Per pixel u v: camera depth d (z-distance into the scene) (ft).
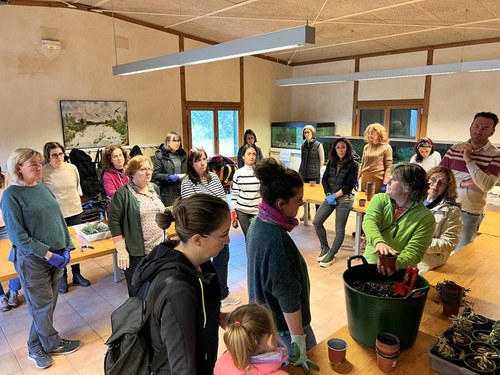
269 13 15.83
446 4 13.43
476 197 8.36
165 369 3.40
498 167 7.97
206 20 18.25
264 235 4.26
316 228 12.96
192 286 3.35
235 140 24.95
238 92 24.35
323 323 9.36
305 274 4.74
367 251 5.99
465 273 6.18
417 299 3.95
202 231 3.37
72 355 8.18
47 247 7.06
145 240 8.25
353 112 24.25
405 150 19.12
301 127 24.53
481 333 4.17
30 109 16.37
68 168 11.23
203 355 3.44
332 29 17.43
